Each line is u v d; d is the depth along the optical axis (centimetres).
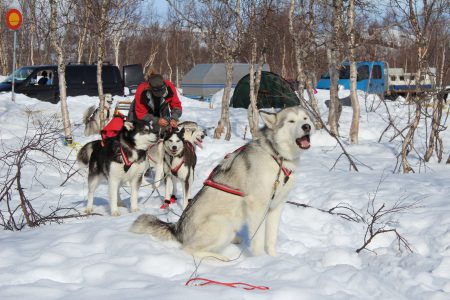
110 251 442
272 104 1644
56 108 1552
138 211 661
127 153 630
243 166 454
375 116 1608
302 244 508
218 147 1118
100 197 759
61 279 381
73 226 531
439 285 390
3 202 704
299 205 625
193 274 389
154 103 806
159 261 406
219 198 453
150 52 3597
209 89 2494
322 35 1314
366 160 985
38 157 970
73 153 1030
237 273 400
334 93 1255
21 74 1969
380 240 520
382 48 2120
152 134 638
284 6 1369
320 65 1462
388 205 610
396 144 1159
